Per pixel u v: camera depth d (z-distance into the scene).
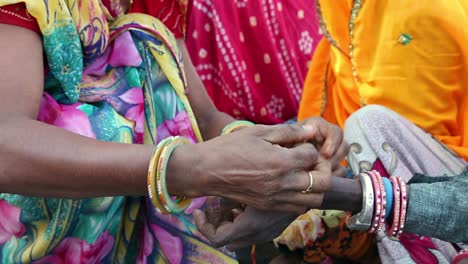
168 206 1.03
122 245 1.34
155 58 1.35
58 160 0.97
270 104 2.63
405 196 1.15
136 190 1.03
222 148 1.02
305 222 1.64
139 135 1.26
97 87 1.24
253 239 1.20
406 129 1.61
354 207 1.17
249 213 1.15
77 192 1.02
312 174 1.07
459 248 1.47
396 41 1.82
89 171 0.98
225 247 1.38
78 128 1.13
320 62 2.25
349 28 1.94
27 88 0.98
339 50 2.04
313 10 2.72
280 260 1.75
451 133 1.87
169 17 1.60
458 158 1.66
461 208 1.15
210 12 2.47
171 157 1.01
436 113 1.84
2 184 0.98
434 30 1.75
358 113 1.62
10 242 1.16
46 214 1.14
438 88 1.81
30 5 0.98
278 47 2.62
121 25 1.31
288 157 1.02
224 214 1.22
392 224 1.17
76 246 1.19
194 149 1.02
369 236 1.68
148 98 1.32
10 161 0.95
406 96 1.85
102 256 1.28
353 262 1.79
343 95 2.11
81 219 1.17
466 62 1.75
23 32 1.00
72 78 1.14
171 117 1.36
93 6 1.19
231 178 1.01
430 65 1.79
